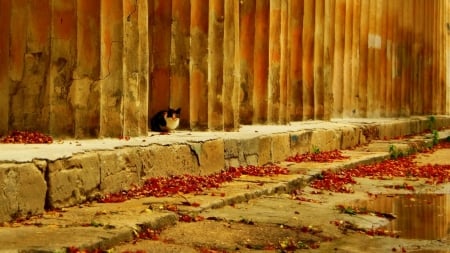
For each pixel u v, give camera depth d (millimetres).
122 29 12773
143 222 8492
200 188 11641
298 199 12039
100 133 12398
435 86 40781
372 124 25281
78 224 8266
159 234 8492
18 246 7020
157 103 15859
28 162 8625
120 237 7840
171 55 15789
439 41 41469
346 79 27125
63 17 12164
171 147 12203
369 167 17641
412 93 36219
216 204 10477
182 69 15828
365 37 28875
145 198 10461
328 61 24016
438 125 36312
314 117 23188
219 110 16359
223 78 16469
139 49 13305
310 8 22688
